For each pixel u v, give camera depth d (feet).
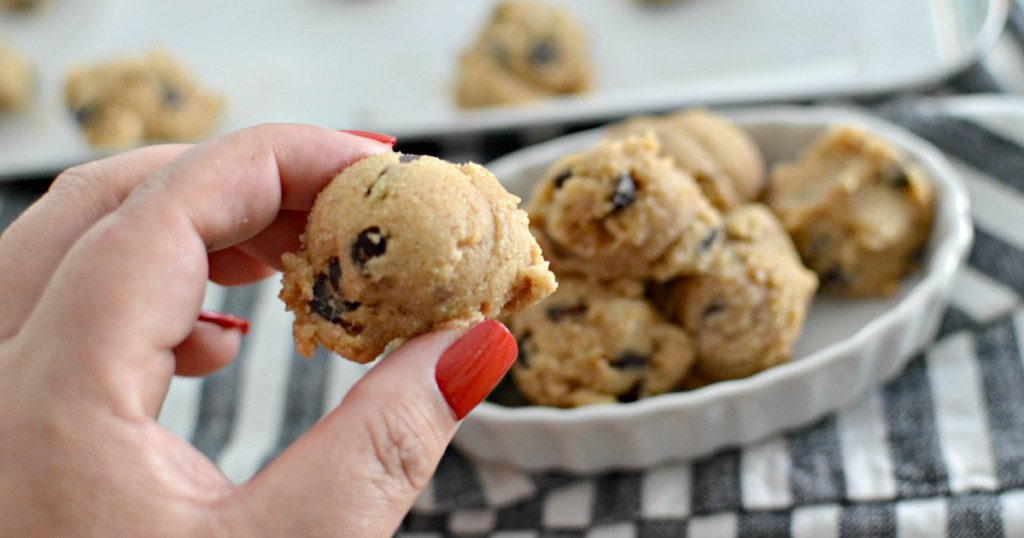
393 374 1.15
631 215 1.40
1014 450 1.41
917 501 1.40
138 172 1.22
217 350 1.32
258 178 1.19
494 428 1.41
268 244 1.29
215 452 1.52
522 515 1.45
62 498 1.10
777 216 1.54
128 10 2.12
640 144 1.42
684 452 1.44
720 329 1.44
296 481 1.13
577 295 1.44
